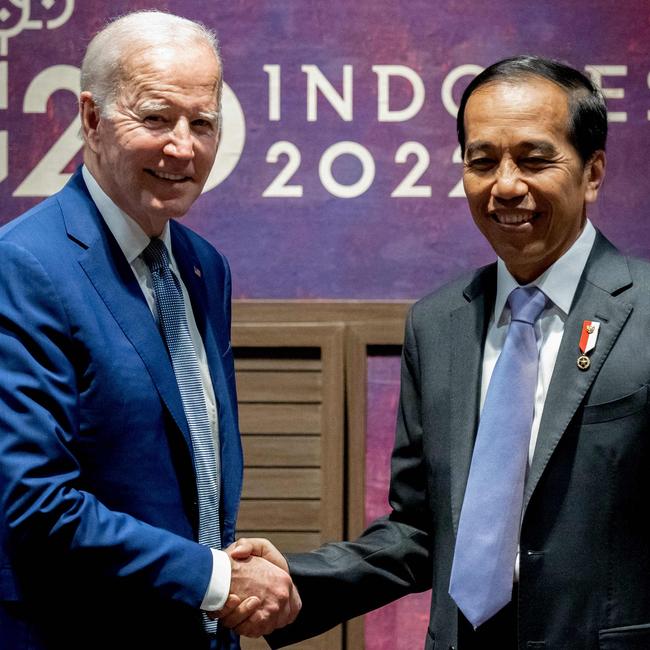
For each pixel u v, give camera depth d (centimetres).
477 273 312
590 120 283
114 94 290
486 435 285
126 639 288
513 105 278
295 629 321
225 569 292
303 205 492
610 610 274
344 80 491
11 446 276
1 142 492
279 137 492
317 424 487
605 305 285
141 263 305
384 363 491
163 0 491
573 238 291
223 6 491
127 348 289
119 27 294
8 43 492
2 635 280
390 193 493
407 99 492
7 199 491
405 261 493
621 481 275
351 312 486
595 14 490
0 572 281
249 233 492
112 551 277
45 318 281
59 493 275
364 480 488
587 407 278
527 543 278
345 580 318
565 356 283
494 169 283
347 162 492
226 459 310
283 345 486
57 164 493
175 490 294
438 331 309
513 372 287
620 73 491
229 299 337
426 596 488
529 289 292
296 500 486
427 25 491
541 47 490
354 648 478
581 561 275
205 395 309
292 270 493
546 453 277
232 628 301
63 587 283
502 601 277
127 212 301
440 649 291
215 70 297
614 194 492
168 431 293
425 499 321
